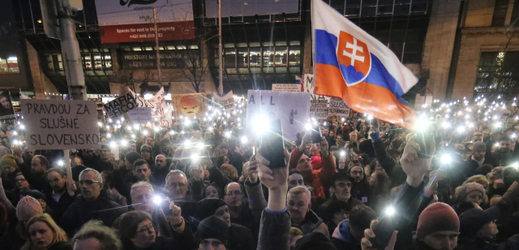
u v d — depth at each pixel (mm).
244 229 2338
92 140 3518
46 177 3689
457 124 10531
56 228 2180
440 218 1565
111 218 2818
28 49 25984
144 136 7578
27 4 23906
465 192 2762
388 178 3469
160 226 2236
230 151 5465
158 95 10422
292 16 21547
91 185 2818
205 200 2438
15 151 4250
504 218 2656
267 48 23781
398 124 2797
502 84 20156
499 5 18953
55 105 3375
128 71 25750
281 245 1227
